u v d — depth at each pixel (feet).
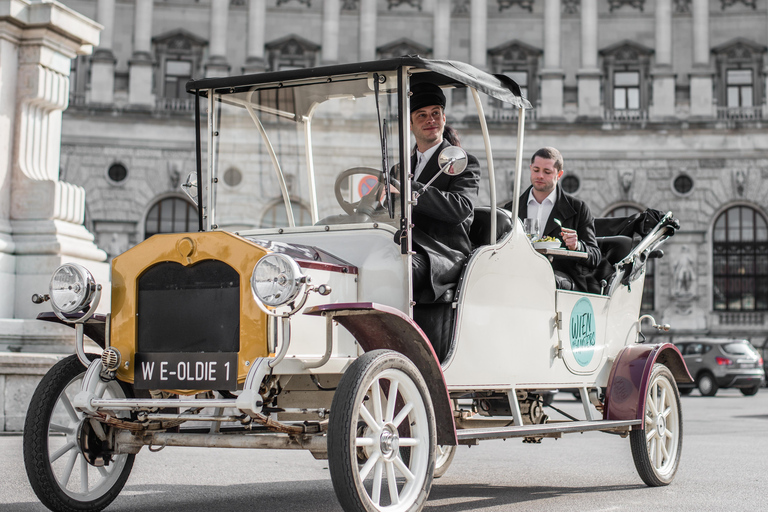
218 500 21.66
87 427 18.98
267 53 172.04
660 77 165.07
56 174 44.32
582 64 167.43
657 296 160.66
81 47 44.93
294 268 15.74
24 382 36.65
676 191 161.48
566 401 84.94
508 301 21.25
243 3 171.63
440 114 21.34
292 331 17.35
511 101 21.74
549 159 26.61
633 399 24.41
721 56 166.81
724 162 161.17
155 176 161.17
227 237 17.26
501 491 23.80
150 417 18.28
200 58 169.17
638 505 21.29
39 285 40.78
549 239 23.44
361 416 16.47
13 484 23.45
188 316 17.47
